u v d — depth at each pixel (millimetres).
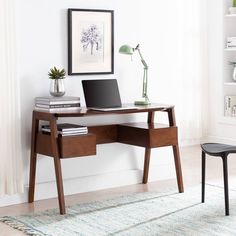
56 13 6402
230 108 8836
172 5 7188
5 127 6105
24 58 6246
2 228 5641
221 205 6152
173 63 7250
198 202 6250
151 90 7086
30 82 6297
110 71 6766
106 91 6562
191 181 7023
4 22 6035
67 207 6141
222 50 8766
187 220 5754
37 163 6391
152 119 6906
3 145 6109
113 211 6020
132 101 6965
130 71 6930
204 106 9102
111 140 6742
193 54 8945
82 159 6656
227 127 8891
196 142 9141
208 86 9102
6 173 6160
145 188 6777
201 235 5410
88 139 6062
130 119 6961
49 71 6391
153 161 7141
